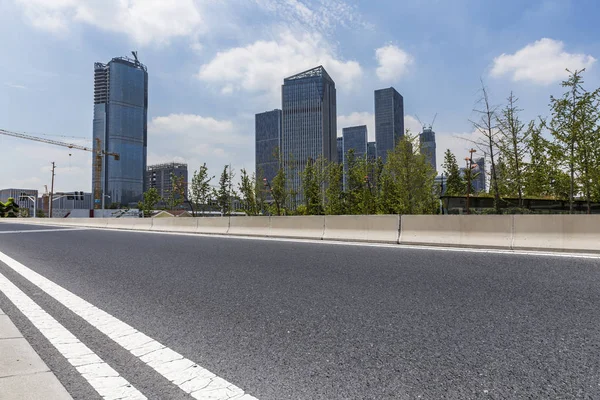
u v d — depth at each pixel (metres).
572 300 4.64
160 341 3.64
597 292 4.96
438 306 4.55
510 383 2.69
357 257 8.38
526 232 9.23
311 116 190.75
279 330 3.89
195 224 19.11
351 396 2.54
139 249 11.24
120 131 188.00
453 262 7.39
